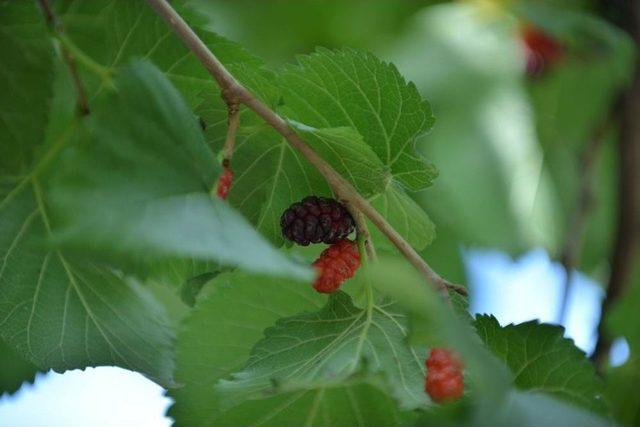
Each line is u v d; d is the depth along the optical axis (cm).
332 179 63
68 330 66
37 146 64
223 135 66
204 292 69
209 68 63
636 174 93
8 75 64
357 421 60
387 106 66
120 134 56
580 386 62
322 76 66
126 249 53
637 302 82
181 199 56
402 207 67
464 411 55
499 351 62
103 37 66
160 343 68
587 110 97
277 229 67
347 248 64
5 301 66
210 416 66
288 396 60
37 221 66
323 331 62
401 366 61
